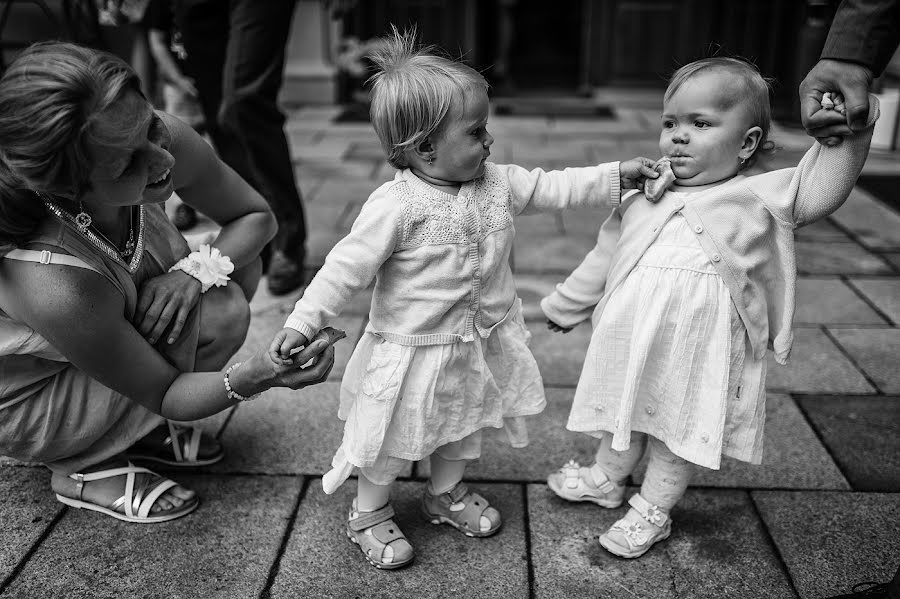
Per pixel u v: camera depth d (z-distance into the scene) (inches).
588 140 225.6
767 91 66.8
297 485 85.0
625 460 78.8
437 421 70.0
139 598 69.4
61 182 57.4
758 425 70.3
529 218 169.0
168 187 64.3
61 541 76.2
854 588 70.2
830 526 78.6
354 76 273.1
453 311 67.7
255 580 71.8
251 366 65.8
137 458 86.8
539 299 130.0
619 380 71.8
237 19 115.6
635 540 74.3
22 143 54.1
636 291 69.4
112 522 78.8
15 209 61.2
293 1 117.8
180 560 74.0
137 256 71.9
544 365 109.7
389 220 64.6
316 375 63.7
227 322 80.4
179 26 131.8
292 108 271.7
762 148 68.6
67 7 136.7
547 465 88.5
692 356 67.7
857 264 144.9
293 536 77.5
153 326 73.4
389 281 67.7
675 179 68.8
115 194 60.2
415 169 67.0
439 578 72.4
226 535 77.4
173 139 72.8
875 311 126.2
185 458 86.0
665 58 274.7
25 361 72.0
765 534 77.7
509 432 76.7
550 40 344.8
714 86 65.0
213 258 77.8
